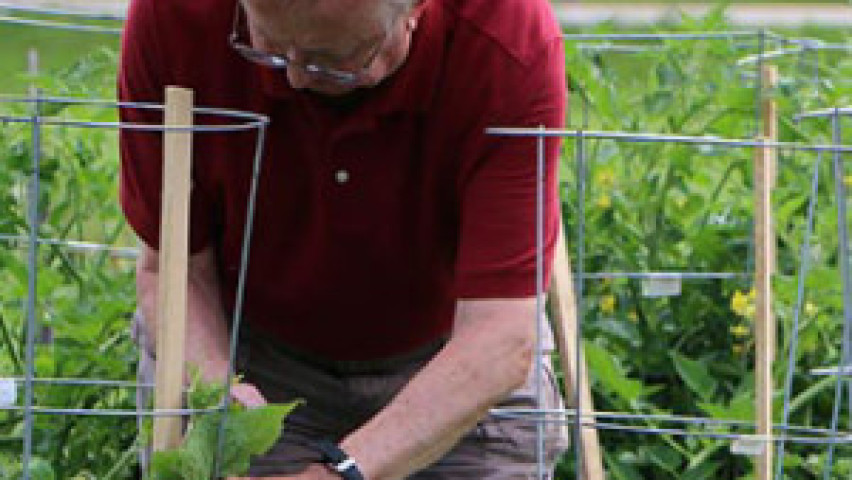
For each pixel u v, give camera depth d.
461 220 4.58
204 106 4.54
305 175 4.57
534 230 4.47
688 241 6.78
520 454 5.02
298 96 4.39
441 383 4.45
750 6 25.47
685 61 7.23
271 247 4.75
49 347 5.61
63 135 6.57
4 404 4.07
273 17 3.88
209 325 4.76
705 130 6.87
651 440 6.20
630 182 6.90
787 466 5.93
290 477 4.32
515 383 4.48
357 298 4.81
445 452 4.62
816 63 7.23
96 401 5.47
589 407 5.47
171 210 3.80
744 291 6.61
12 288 5.97
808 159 6.95
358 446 4.39
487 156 4.45
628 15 23.02
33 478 4.68
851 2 7.31
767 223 4.92
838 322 6.29
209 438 3.88
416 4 4.11
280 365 5.04
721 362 6.57
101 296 5.91
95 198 6.57
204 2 4.42
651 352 6.53
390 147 4.46
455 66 4.35
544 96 4.41
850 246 6.56
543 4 4.47
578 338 4.39
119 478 5.11
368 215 4.58
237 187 4.64
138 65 4.55
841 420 6.34
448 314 4.95
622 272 6.59
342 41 3.92
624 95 7.35
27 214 6.38
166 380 3.86
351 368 5.03
